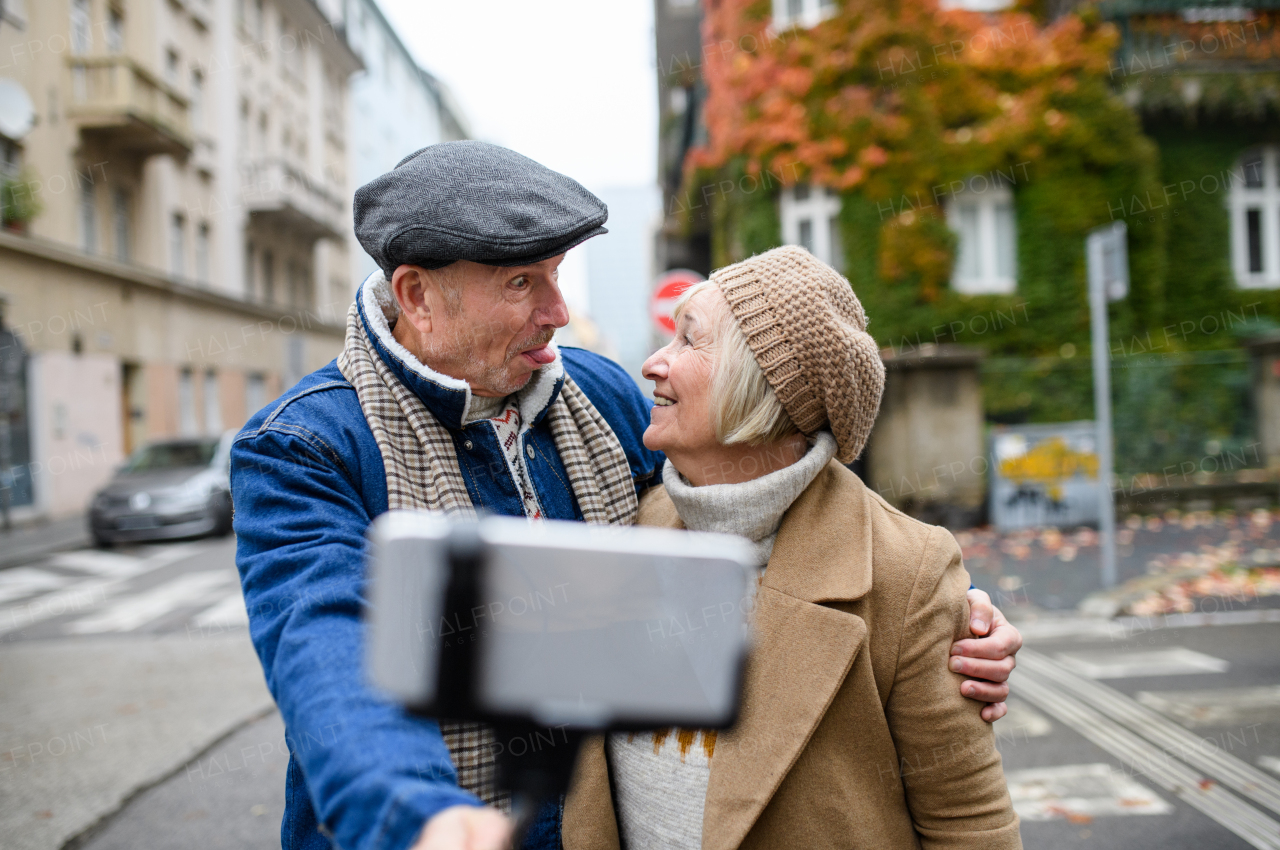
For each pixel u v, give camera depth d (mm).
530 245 1171
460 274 1205
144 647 6293
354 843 702
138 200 17875
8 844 3238
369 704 803
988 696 1191
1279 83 11969
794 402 1217
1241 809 3234
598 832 1300
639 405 1668
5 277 13992
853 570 1185
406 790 690
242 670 5543
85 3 16359
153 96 16906
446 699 549
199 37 20297
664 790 1259
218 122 21234
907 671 1181
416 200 1190
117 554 11156
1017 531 9602
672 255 19297
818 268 1269
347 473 1201
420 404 1277
